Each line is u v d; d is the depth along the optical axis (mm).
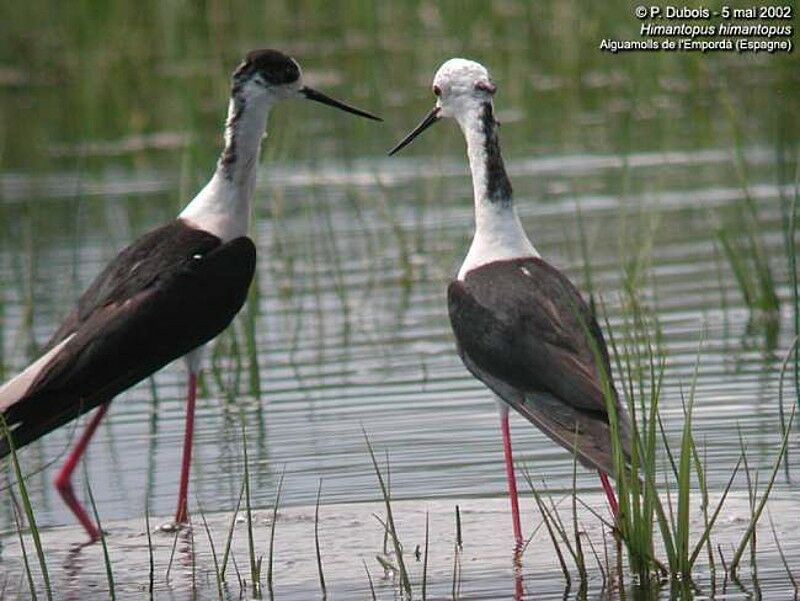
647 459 8992
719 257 15086
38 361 10336
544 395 9375
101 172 19516
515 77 22078
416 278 15602
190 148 17359
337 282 15625
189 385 10922
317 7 25516
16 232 17297
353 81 22328
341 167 19125
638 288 14422
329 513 10273
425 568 8867
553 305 9664
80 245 16656
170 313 10672
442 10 24547
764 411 11523
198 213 11289
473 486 10617
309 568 9414
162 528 10242
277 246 16344
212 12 25047
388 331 14180
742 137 19047
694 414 11555
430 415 12008
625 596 8695
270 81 11383
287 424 11992
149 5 24750
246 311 14383
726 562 9109
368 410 12188
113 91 22766
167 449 11742
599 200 17359
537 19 23594
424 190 18219
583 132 20078
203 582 9289
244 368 13531
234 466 11219
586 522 9992
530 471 10836
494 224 10336
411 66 22984
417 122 20625
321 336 14141
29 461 11688
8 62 24250
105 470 11398
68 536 10242
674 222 16422
